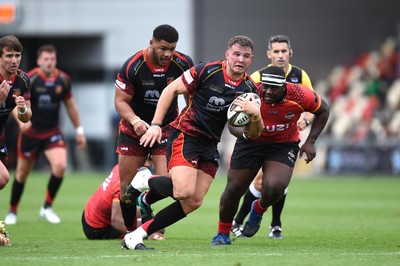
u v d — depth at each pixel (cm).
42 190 7544
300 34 10362
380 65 10212
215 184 8600
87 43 10994
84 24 10606
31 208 5784
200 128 3045
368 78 10181
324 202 6356
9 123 10031
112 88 10688
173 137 3073
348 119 9912
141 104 3491
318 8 10338
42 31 10656
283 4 10331
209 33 10344
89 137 10906
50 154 4788
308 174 9669
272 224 3781
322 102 3325
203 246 3225
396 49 10244
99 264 2620
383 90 10075
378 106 9931
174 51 3447
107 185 3647
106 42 10594
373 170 9581
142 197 3275
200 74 3019
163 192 3038
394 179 9162
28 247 3173
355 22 10319
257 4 10338
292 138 3356
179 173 2995
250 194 3788
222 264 2606
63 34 10638
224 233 3316
